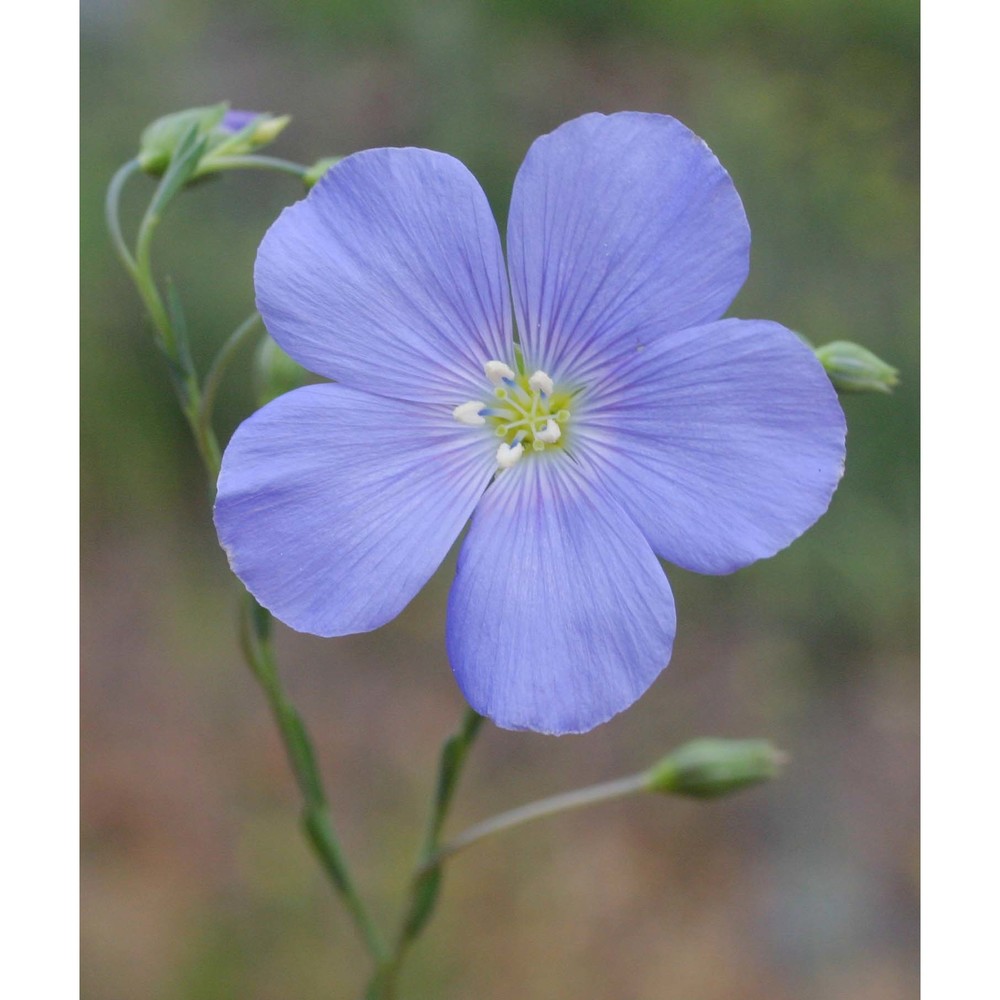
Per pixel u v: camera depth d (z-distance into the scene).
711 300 0.16
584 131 0.16
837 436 0.16
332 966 0.25
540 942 0.25
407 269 0.16
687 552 0.16
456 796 0.27
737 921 0.26
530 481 0.17
